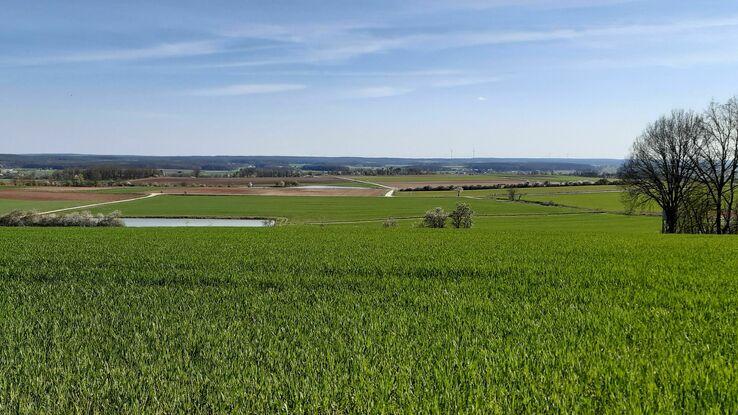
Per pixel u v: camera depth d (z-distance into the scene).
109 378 5.70
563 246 21.14
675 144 46.25
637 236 28.66
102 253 18.33
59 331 7.77
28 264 15.61
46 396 5.18
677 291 10.90
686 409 4.66
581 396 5.00
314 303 9.84
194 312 9.05
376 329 7.71
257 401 5.01
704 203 46.84
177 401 5.04
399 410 4.76
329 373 5.70
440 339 7.12
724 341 6.89
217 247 20.64
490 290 11.24
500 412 4.66
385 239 25.30
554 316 8.60
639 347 6.68
